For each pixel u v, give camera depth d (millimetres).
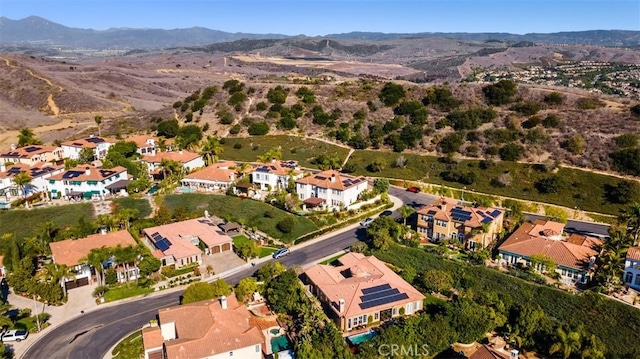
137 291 78250
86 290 79375
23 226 98438
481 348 59062
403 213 97188
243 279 75500
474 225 86562
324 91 177750
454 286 77312
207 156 139125
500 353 58750
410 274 78500
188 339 58125
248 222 102562
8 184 114062
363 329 67500
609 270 70625
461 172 121625
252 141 153250
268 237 97688
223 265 86938
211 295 71500
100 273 80250
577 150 118438
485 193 114062
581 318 66938
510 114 140500
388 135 145250
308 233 97750
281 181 118375
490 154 125938
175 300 75562
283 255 89625
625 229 83062
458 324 64625
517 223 94500
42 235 90125
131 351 62500
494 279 76250
